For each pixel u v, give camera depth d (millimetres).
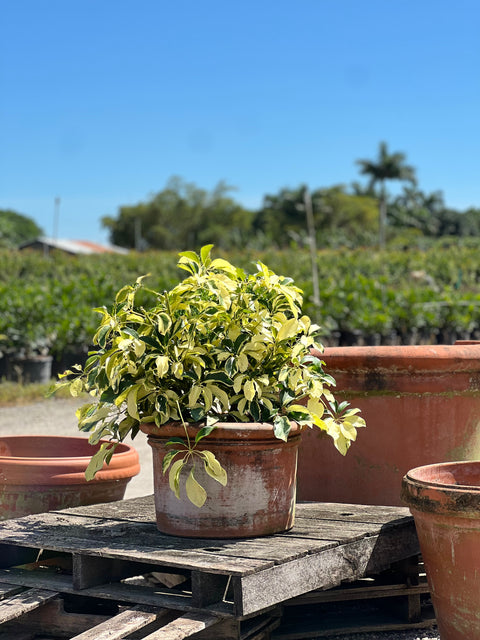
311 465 3611
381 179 69062
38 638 2771
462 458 3430
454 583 2553
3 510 3402
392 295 15492
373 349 3426
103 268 23312
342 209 78812
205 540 2752
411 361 3346
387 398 3424
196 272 3080
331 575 2641
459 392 3393
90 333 12453
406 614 3021
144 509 3328
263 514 2797
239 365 2775
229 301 2908
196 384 2789
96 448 3881
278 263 23969
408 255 29016
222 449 2773
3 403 10086
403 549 2963
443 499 2508
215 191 82750
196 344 2867
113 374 2803
